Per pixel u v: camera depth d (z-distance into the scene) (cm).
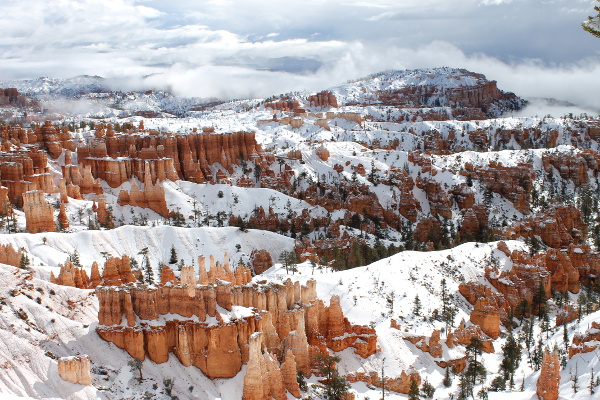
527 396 11062
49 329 10062
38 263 16175
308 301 12519
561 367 12450
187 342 10481
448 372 12825
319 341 12112
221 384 10356
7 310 10006
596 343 12375
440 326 14712
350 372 12181
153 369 10200
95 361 9912
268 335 11356
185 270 10731
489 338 14988
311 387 11112
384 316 14388
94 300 11331
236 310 10950
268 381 10162
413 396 11331
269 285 12012
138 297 10531
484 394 11594
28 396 8775
